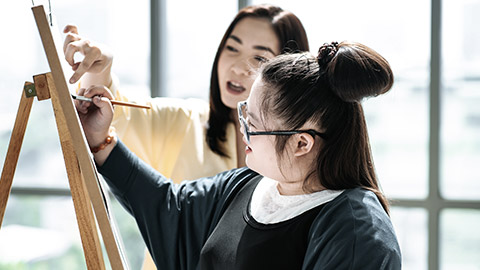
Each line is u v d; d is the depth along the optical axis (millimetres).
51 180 3471
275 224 1301
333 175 1297
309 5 3074
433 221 3057
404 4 3041
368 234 1187
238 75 1834
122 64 3301
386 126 3109
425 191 3092
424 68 3049
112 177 1487
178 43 3260
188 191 1552
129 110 1814
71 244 3510
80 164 1172
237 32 1860
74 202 1244
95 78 1638
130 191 1501
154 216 1519
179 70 3268
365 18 3057
